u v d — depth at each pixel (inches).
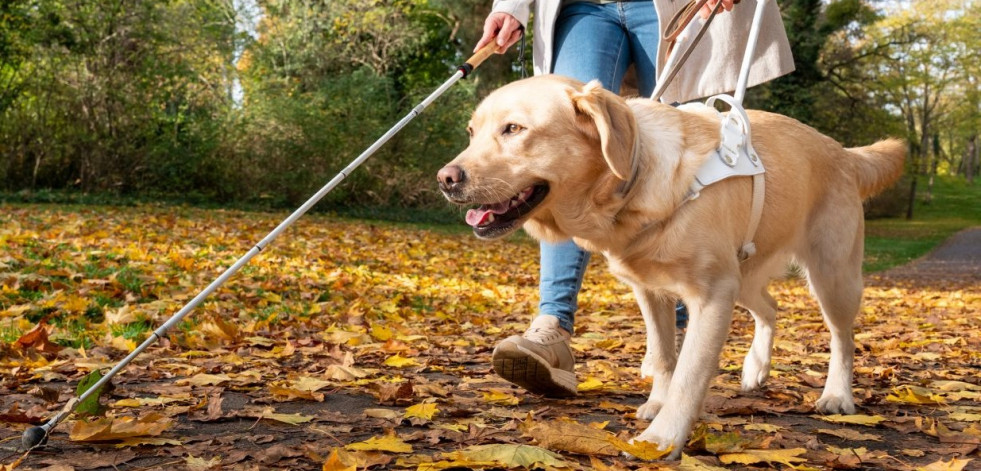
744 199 122.1
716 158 117.6
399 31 1045.2
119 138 812.6
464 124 1021.8
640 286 126.1
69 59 783.7
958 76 1948.8
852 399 145.6
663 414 109.3
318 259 408.8
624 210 114.9
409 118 138.8
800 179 135.9
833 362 148.3
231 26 934.4
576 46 158.2
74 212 591.8
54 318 208.7
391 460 102.7
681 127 118.4
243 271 316.2
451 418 127.0
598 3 159.8
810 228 143.3
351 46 1062.4
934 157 2411.4
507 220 116.5
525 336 144.2
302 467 98.7
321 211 928.3
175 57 860.0
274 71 1040.2
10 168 770.2
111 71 796.0
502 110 116.0
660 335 132.0
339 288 313.3
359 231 682.8
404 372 173.6
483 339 235.1
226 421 120.8
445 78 1252.5
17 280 239.0
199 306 233.1
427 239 666.8
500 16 157.1
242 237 488.7
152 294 248.1
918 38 1615.4
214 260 349.4
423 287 359.3
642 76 161.5
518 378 139.2
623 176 108.8
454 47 1267.2
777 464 109.9
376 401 139.7
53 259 286.4
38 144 773.9
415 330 243.1
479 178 113.0
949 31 1831.9
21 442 105.0
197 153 858.1
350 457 97.9
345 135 941.2
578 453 107.5
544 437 107.3
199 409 127.0
